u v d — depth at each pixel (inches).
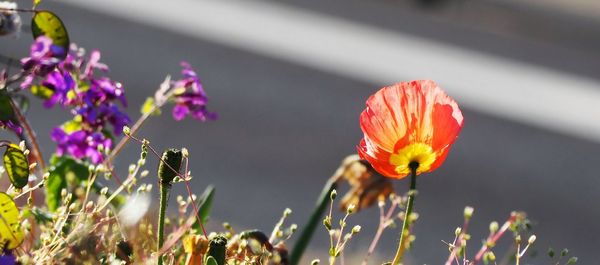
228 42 443.8
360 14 562.9
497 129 381.1
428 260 251.6
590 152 369.4
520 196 319.3
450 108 52.1
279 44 458.9
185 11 478.6
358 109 382.6
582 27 606.9
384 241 221.5
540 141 374.0
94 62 65.1
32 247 56.7
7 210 51.4
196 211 55.0
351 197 66.0
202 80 387.5
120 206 62.2
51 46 59.5
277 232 57.6
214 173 294.4
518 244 56.7
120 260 50.9
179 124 317.1
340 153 331.0
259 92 381.7
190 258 51.1
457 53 519.2
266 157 313.1
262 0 536.7
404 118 52.3
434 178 315.9
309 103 378.3
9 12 58.4
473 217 293.1
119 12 455.2
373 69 449.1
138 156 258.1
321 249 208.7
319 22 523.5
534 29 601.9
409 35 540.7
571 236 295.1
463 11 604.1
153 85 366.0
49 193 63.3
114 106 64.2
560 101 439.8
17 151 55.3
